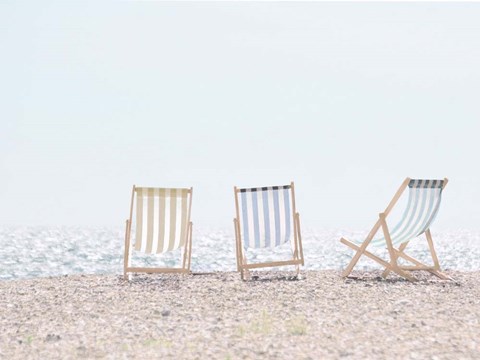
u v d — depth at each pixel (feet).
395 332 16.70
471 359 14.03
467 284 25.59
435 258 27.48
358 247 27.20
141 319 19.06
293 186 27.22
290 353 14.53
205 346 15.40
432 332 16.72
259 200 27.02
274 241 27.27
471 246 109.29
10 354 15.06
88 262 68.08
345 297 22.07
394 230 27.45
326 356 14.26
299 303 21.06
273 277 27.55
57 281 26.84
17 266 63.21
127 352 14.98
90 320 19.01
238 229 27.40
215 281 26.21
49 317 19.52
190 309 20.47
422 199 26.53
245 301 21.62
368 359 13.96
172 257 74.13
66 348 15.53
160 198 26.94
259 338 16.14
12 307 21.09
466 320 18.39
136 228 26.96
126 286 25.20
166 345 15.60
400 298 21.89
